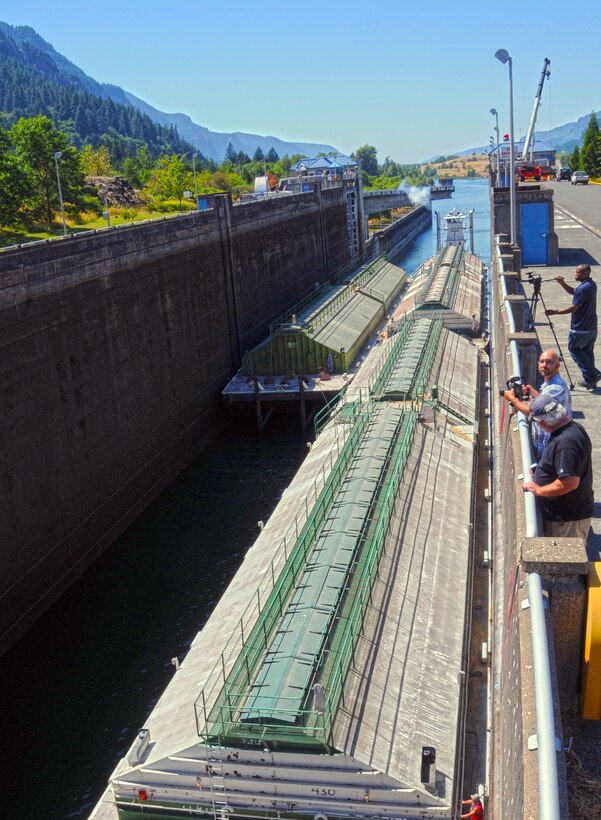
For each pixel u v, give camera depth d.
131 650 29.94
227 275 57.47
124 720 26.05
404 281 89.38
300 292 78.75
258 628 19.67
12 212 77.81
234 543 38.22
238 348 59.50
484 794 16.59
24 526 31.69
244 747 16.33
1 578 29.98
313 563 21.48
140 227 43.28
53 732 25.58
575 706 6.71
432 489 27.50
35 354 32.91
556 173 123.00
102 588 34.72
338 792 15.95
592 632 6.30
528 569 6.41
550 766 4.49
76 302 36.28
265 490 44.53
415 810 15.52
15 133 82.38
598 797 6.18
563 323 25.61
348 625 18.86
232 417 56.34
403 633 19.72
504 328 20.25
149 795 16.95
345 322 62.62
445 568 23.30
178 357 48.34
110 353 39.56
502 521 12.44
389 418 31.92
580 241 44.00
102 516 38.12
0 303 30.58
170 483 46.44
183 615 32.22
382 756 16.05
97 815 18.30
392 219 182.38
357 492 24.88
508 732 6.52
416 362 39.47
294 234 76.62
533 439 10.51
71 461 35.53
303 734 16.00
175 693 19.58
